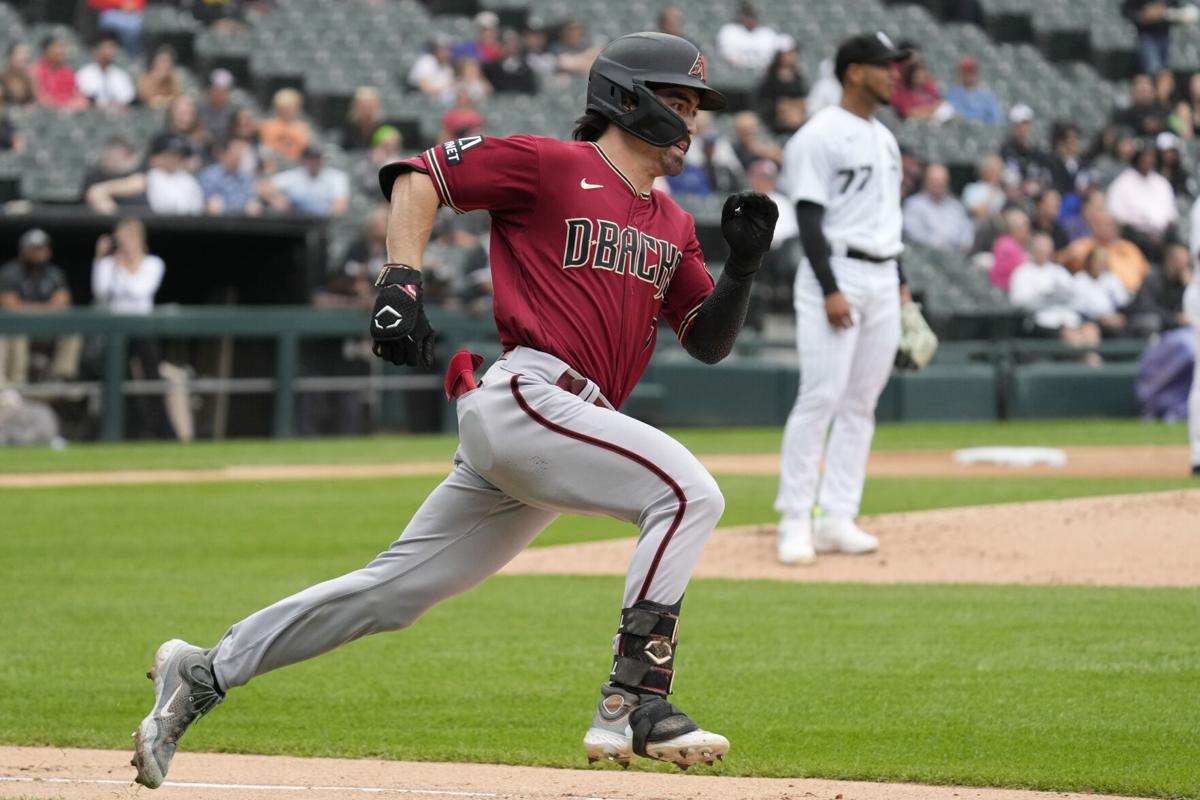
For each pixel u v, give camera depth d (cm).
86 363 5862
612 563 3291
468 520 1505
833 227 3047
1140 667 2227
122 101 7481
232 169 6706
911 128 8619
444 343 6425
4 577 3092
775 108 8362
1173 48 10244
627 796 1563
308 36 8244
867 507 4019
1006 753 1755
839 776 1664
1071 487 4394
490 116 7962
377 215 6506
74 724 1938
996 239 7706
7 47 7769
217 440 6094
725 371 6800
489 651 2417
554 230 1471
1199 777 1630
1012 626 2547
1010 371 7206
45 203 6706
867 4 9725
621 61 1493
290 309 6206
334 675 2250
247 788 1598
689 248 1595
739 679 2188
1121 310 7656
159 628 2564
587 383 1472
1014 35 9994
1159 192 8500
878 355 3138
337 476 5019
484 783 1630
